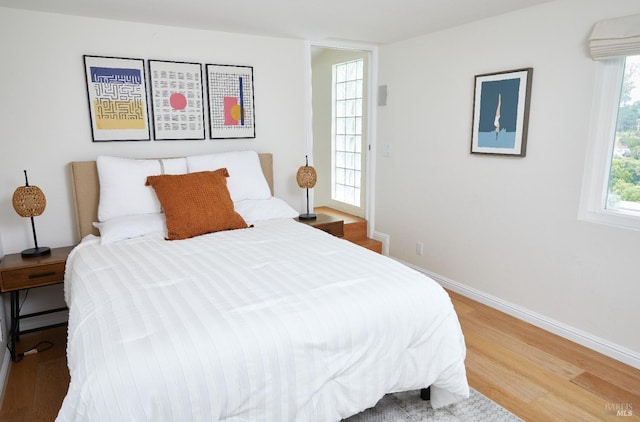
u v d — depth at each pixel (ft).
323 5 8.82
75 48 9.52
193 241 8.46
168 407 4.29
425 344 6.06
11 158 9.20
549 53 8.73
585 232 8.51
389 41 12.66
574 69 8.35
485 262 10.75
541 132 9.07
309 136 12.98
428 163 12.10
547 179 9.08
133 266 6.91
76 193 9.66
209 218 9.07
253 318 5.08
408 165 12.84
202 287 5.96
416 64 12.09
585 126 8.29
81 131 9.84
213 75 11.20
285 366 4.90
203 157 10.66
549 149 8.96
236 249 7.84
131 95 10.24
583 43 8.15
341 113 16.71
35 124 9.35
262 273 6.52
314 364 5.12
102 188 9.55
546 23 8.71
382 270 6.65
